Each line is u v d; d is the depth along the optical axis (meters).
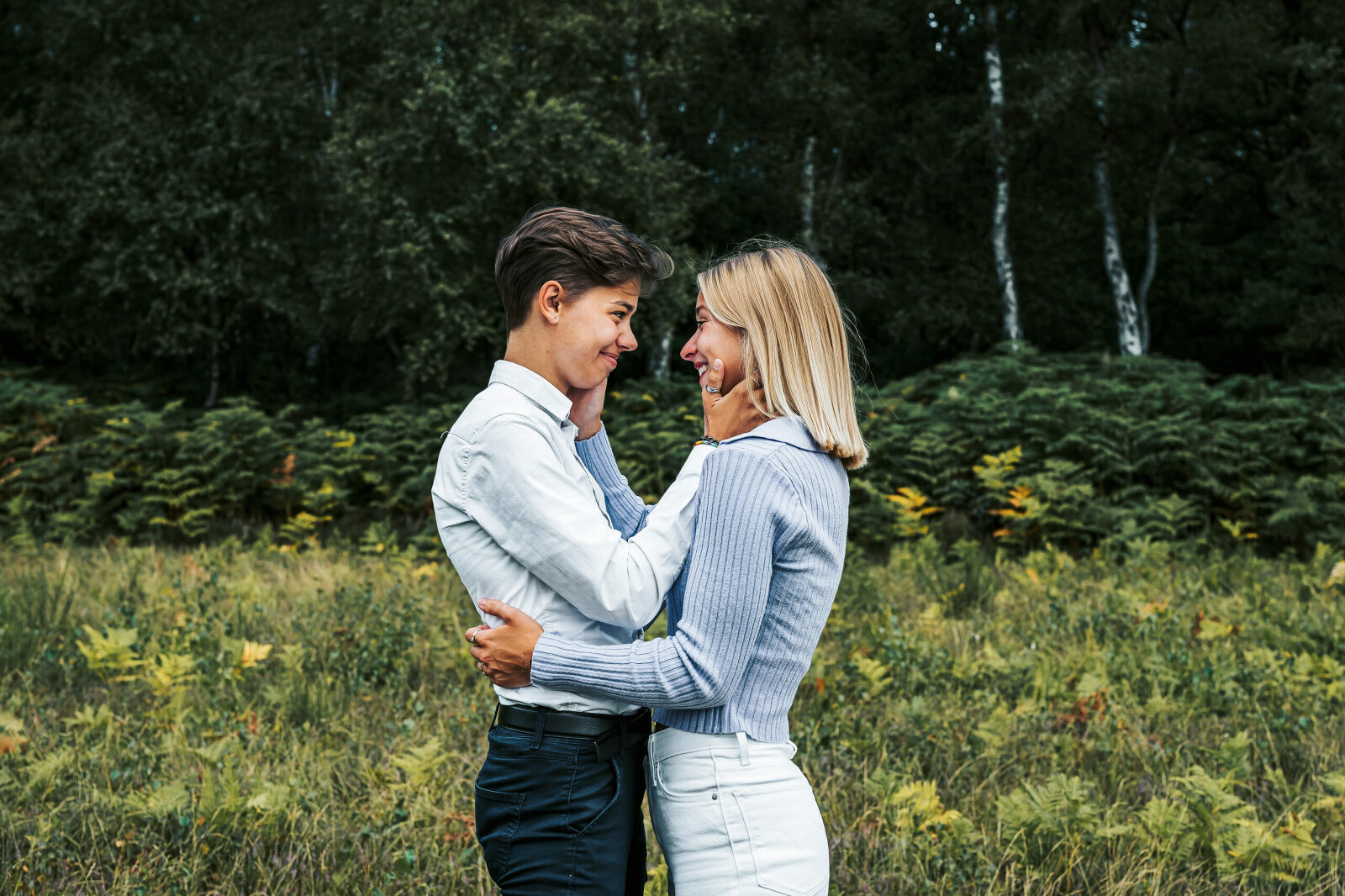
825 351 1.60
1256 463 8.97
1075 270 19.50
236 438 10.37
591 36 11.55
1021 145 16.50
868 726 3.83
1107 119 15.83
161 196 12.59
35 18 15.53
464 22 10.68
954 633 5.35
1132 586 6.52
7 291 13.41
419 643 5.05
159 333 13.80
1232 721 3.98
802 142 16.42
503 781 1.54
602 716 1.54
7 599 5.30
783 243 1.67
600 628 1.57
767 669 1.51
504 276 1.59
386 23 11.16
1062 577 7.04
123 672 4.44
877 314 18.17
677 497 1.53
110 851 2.75
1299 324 15.44
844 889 2.72
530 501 1.45
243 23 14.72
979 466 9.48
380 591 6.50
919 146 17.11
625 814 1.57
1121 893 2.63
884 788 3.17
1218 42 15.03
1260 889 2.68
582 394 1.75
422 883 2.63
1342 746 3.68
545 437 1.51
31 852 2.65
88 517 9.72
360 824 3.03
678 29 12.09
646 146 11.43
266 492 10.45
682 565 1.52
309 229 14.95
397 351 14.34
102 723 3.69
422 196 10.63
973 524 9.41
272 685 4.31
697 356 1.66
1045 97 14.37
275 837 2.88
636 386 11.61
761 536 1.42
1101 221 18.80
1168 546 7.97
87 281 13.67
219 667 4.46
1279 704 4.16
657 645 1.42
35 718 3.85
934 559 7.74
